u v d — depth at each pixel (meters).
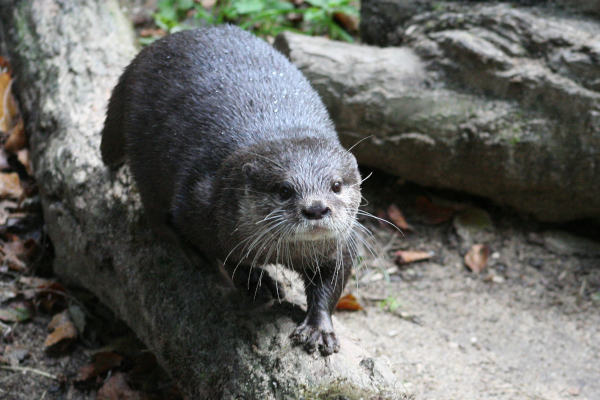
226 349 4.12
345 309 6.02
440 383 5.15
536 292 6.22
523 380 5.25
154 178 4.72
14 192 6.40
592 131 6.01
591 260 6.47
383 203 7.07
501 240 6.71
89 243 5.32
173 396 5.15
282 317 4.22
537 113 6.18
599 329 5.80
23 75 6.91
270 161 4.03
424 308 6.06
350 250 4.26
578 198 6.36
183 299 4.52
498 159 6.34
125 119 4.97
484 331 5.80
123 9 8.23
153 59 4.92
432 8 7.05
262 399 3.84
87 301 5.82
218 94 4.57
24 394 5.11
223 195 4.14
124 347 5.49
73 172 5.59
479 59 6.29
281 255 4.20
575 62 6.04
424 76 6.52
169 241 4.86
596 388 5.19
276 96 4.61
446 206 6.96
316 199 3.87
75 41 6.72
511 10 6.48
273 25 8.55
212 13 8.64
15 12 7.37
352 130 6.62
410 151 6.57
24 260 6.05
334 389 3.77
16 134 6.71
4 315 5.57
